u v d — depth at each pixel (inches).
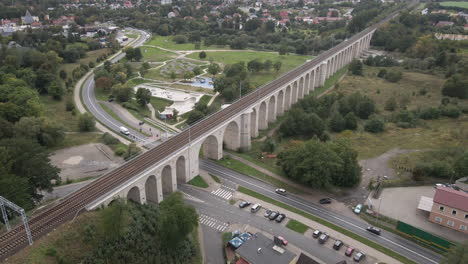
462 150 5733.3
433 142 6279.5
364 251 3769.7
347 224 4190.5
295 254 3326.8
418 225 4121.6
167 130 6860.2
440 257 3703.3
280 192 4763.8
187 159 4795.8
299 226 4141.2
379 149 6097.4
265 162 5693.9
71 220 3376.0
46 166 4173.2
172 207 3560.5
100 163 5349.4
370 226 4136.3
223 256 3686.0
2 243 3093.0
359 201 4626.0
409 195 4717.0
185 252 3599.9
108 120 7244.1
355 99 7716.5
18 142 4217.5
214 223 4168.3
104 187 3823.8
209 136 5447.8
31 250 3009.4
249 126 6058.1
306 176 4606.3
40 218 3417.8
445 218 4062.5
